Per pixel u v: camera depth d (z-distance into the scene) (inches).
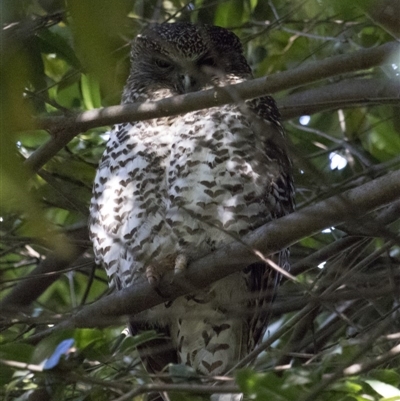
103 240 397.4
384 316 333.7
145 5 474.6
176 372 289.6
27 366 261.6
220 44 450.6
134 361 351.6
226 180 380.5
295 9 438.9
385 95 339.0
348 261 383.6
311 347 411.5
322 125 517.7
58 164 457.4
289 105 424.8
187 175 381.7
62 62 485.1
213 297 386.3
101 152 493.0
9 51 133.3
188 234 378.9
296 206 438.9
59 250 148.7
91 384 272.4
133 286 326.3
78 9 126.3
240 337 393.1
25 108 136.8
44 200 435.8
